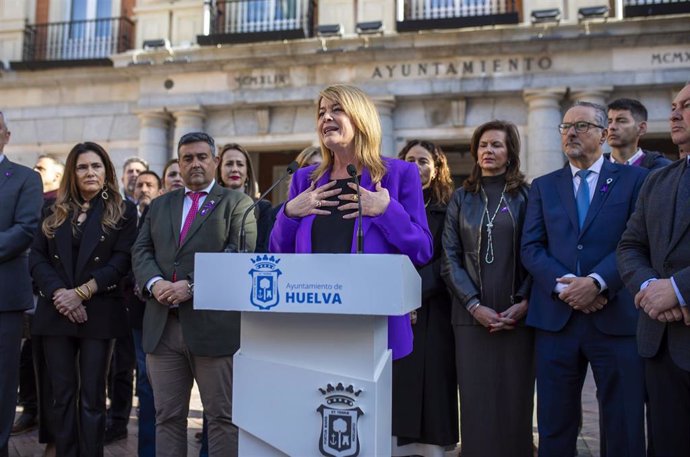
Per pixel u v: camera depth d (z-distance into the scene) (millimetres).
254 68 11492
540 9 10609
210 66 11578
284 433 2217
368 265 2016
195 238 3488
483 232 3664
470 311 3525
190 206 3658
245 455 2299
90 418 3791
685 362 2533
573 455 3285
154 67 11742
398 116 11148
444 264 3723
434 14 11484
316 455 2168
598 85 10219
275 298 2100
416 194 2822
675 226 2660
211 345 3244
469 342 3592
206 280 2182
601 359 3199
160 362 3441
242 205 3607
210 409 3322
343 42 10930
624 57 10234
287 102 11383
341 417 2145
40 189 4027
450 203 3896
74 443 3820
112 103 12453
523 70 10508
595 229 3305
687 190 2676
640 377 3121
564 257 3332
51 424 3973
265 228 4180
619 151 4504
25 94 12820
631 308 3168
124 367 4902
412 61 10875
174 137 11969
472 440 3520
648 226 2797
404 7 11469
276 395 2240
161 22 12281
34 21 13047
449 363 3826
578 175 3506
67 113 12609
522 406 3512
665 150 11555
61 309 3688
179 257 3471
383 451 2201
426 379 3758
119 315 3949
